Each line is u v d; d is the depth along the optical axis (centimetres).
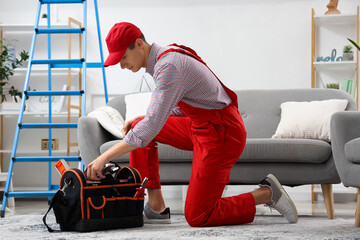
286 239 193
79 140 335
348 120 258
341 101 355
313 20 470
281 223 248
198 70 218
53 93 342
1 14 526
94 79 511
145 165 248
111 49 217
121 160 313
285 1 491
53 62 351
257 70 493
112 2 513
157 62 216
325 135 340
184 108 228
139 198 233
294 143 296
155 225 243
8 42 522
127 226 229
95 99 512
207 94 222
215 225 233
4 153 516
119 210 226
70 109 510
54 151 480
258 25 494
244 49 495
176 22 505
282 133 350
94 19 515
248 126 376
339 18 471
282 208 247
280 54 491
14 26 502
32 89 519
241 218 235
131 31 216
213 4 501
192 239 192
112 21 513
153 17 508
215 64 498
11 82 518
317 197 471
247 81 494
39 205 430
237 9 497
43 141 496
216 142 225
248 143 300
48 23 450
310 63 487
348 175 253
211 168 226
